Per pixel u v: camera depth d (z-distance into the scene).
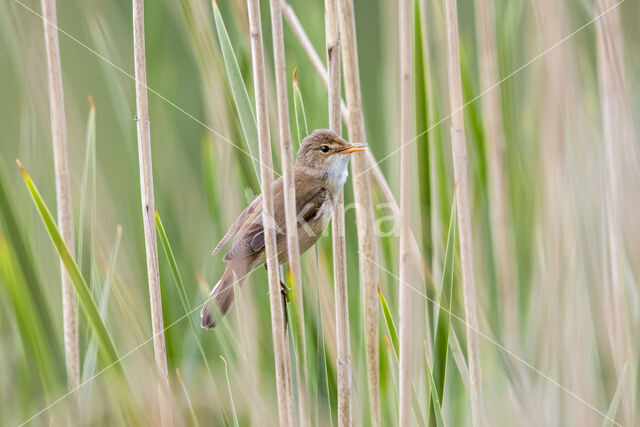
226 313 7.32
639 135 9.39
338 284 6.46
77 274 6.36
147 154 6.69
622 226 8.27
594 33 9.74
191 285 8.52
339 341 6.48
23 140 8.67
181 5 7.68
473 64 9.91
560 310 8.65
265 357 8.17
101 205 8.98
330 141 7.76
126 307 7.62
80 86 9.77
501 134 8.54
